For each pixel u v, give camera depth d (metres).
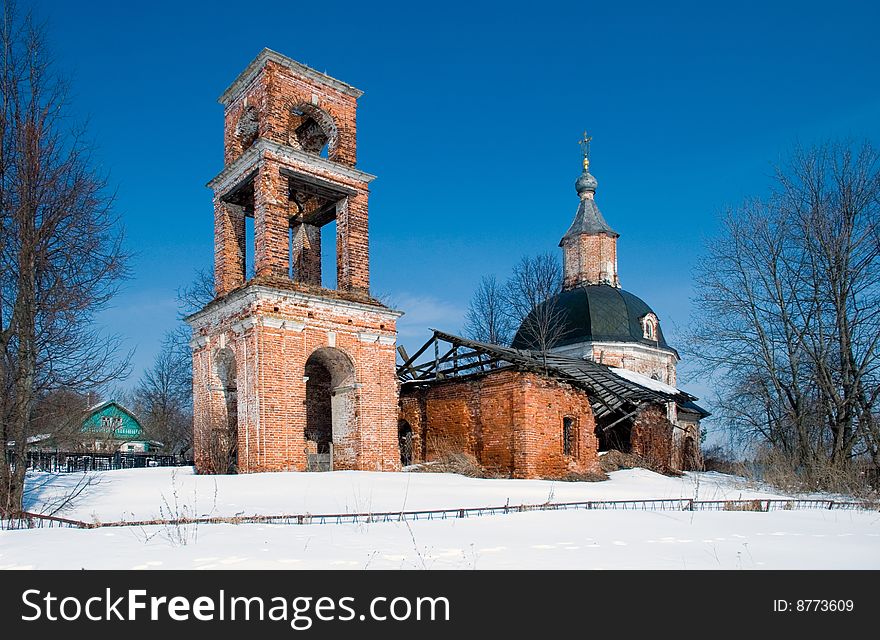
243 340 22.67
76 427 15.77
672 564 8.14
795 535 10.91
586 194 49.19
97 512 13.82
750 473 24.61
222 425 23.78
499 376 26.58
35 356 14.00
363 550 8.68
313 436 26.95
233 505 14.91
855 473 22.11
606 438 33.78
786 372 25.58
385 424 24.78
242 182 24.69
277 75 24.44
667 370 45.44
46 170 14.34
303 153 24.23
